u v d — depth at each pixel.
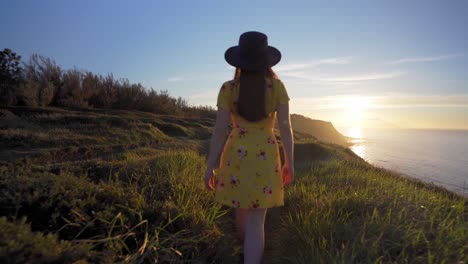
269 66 2.94
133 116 13.46
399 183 5.64
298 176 6.33
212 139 2.87
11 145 7.47
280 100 2.88
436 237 2.91
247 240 2.86
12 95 12.21
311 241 3.16
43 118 10.34
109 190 3.64
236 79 2.93
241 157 2.85
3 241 2.10
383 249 2.76
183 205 3.78
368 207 3.81
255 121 2.88
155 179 4.48
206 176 2.89
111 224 3.05
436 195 5.08
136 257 2.69
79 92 14.09
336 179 5.84
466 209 4.08
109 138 9.41
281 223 4.20
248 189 2.82
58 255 2.27
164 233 3.23
